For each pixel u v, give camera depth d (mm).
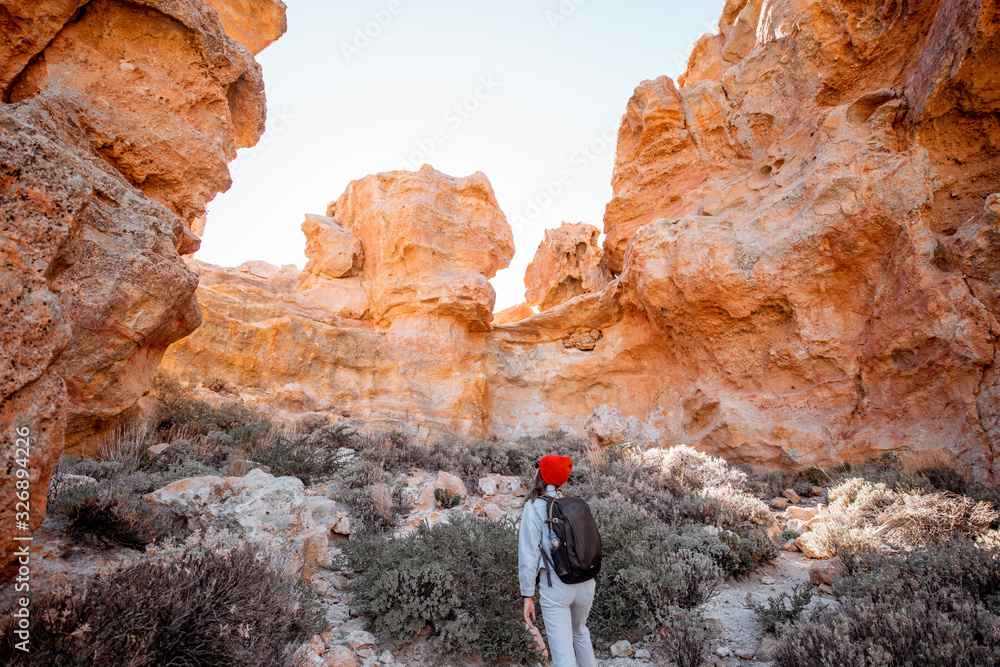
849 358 12188
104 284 6465
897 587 4074
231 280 18359
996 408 8812
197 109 9359
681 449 9383
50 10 7500
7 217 2697
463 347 19781
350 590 4469
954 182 11438
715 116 18609
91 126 7801
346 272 20469
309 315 18484
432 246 20172
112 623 2604
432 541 4930
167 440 8820
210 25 9281
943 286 10188
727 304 14273
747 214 15453
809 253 12906
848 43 14844
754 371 14195
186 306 8625
